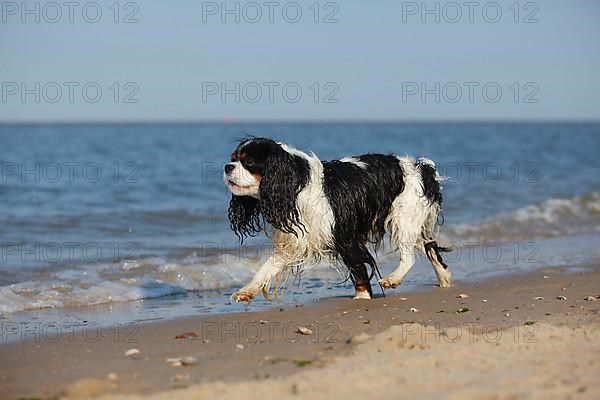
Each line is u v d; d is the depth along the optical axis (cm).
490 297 884
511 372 513
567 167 3055
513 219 1625
